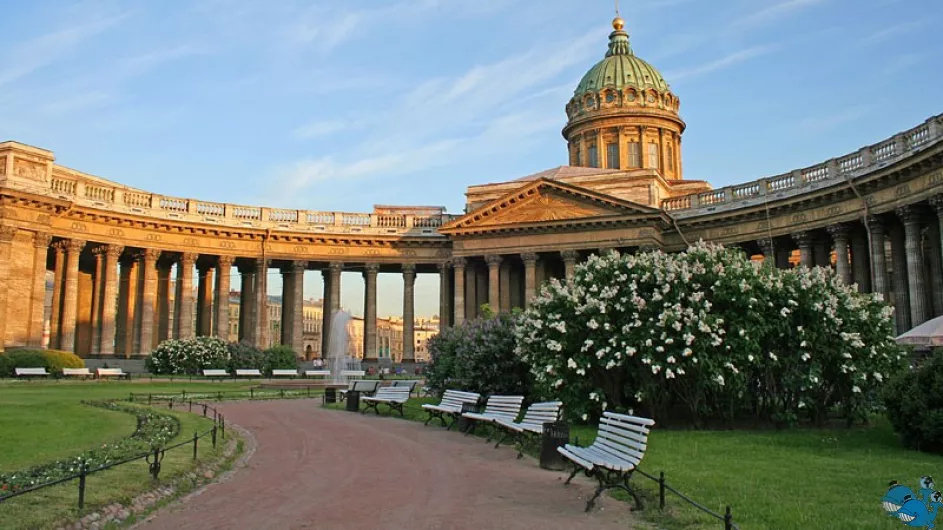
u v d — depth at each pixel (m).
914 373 19.80
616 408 24.39
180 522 11.98
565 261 62.22
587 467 13.20
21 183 53.38
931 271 47.50
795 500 12.85
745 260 25.42
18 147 53.53
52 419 23.44
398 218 70.38
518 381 30.23
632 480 14.99
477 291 68.06
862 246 50.03
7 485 12.44
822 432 22.97
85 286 67.31
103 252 60.81
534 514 12.42
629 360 23.69
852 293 25.47
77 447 17.86
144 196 61.91
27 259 53.44
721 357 22.70
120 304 66.56
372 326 68.12
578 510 12.73
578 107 83.88
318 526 11.60
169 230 62.28
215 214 65.62
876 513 11.84
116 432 20.62
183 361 53.88
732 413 24.34
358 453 19.30
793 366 23.83
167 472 14.70
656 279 24.05
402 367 66.56
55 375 47.47
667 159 81.69
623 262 24.84
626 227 60.44
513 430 20.17
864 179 45.28
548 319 24.58
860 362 23.67
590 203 61.50
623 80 82.12
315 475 16.09
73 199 57.16
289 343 69.62
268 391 42.22
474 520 11.98
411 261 69.31
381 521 11.90
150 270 61.22
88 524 11.25
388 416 28.81
